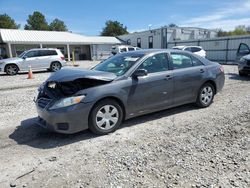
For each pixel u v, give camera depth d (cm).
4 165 334
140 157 345
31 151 376
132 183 283
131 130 452
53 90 416
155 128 459
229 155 345
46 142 409
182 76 525
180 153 354
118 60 511
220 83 616
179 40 3192
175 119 509
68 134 437
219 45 2427
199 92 571
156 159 338
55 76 429
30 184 288
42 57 1711
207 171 305
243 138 403
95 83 420
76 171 314
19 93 883
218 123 477
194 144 383
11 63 1592
